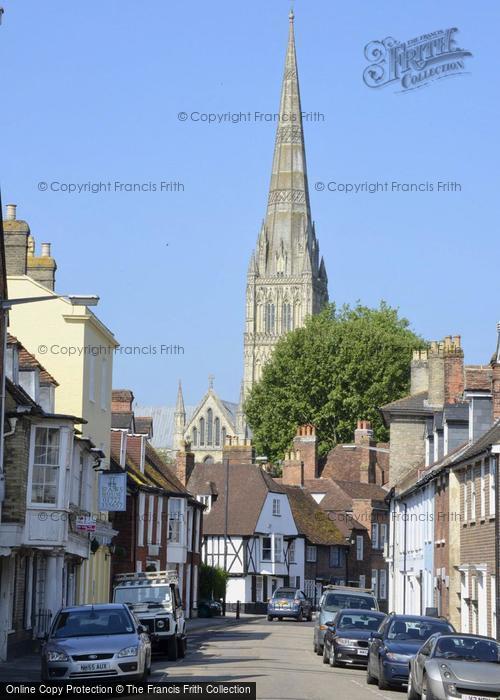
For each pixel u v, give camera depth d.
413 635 57.66
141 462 122.38
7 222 93.69
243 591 176.50
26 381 76.88
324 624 79.31
